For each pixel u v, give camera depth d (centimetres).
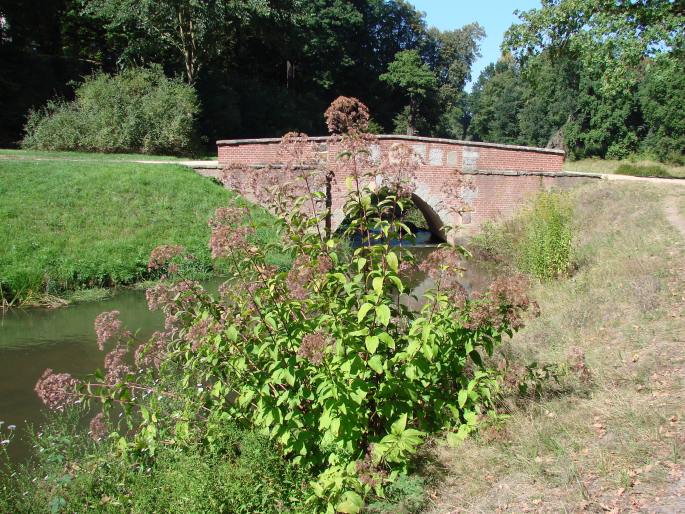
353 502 389
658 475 387
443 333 470
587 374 576
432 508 415
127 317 1159
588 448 443
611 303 879
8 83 2883
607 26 1844
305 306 468
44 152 2358
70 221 1600
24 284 1288
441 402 497
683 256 1088
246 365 483
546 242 1207
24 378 839
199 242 1645
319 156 528
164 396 562
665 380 555
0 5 3067
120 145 2583
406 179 488
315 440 479
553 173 2191
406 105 6016
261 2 3088
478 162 2109
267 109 4081
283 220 502
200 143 3042
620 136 5197
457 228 549
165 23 2995
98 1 3000
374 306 430
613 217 1664
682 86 4600
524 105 7181
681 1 1738
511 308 498
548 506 379
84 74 3388
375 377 477
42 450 561
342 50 5175
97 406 705
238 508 440
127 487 492
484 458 460
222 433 503
